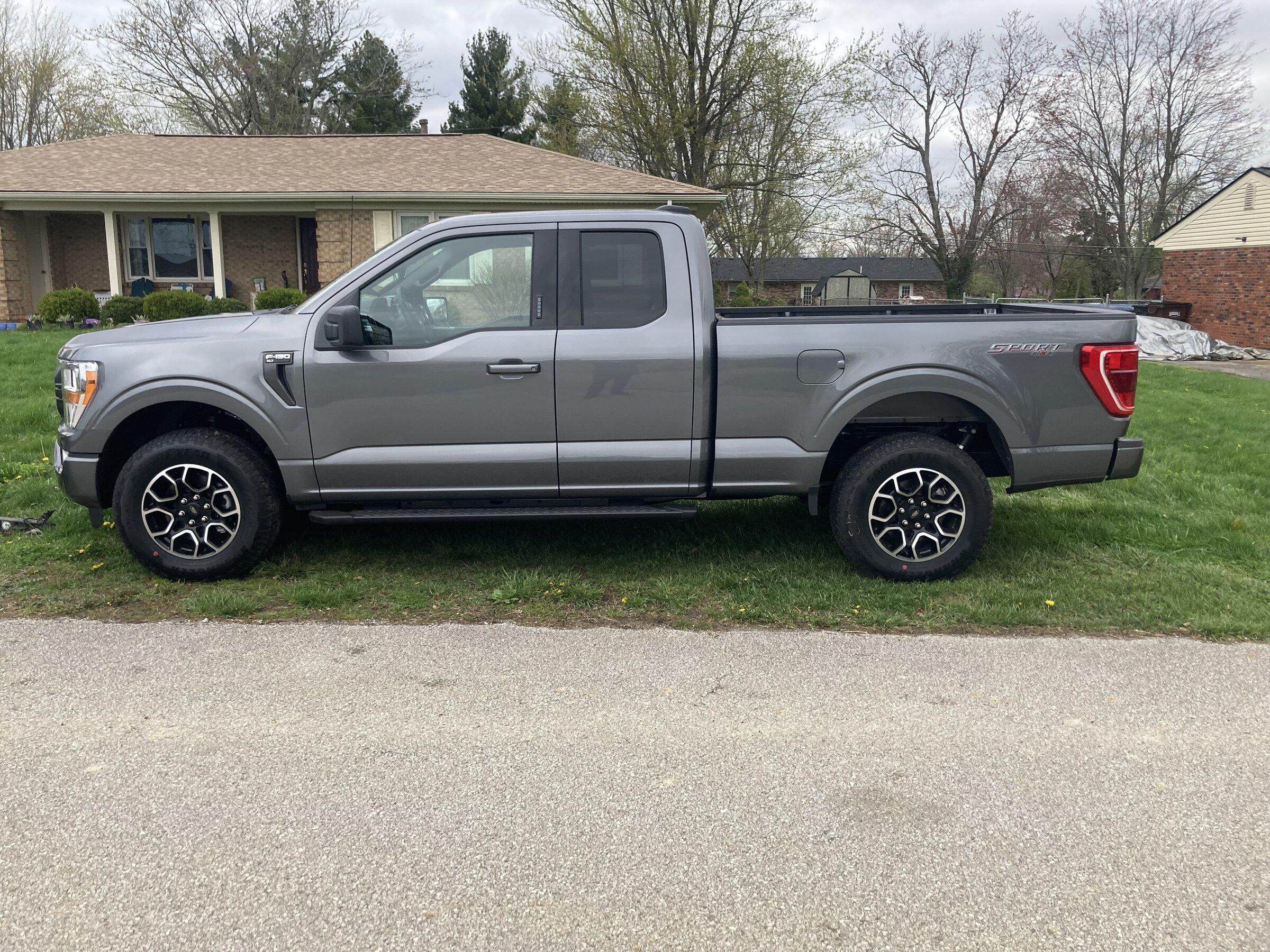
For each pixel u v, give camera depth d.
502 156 20.80
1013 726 3.54
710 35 30.12
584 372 4.86
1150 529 6.21
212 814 2.88
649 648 4.27
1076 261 48.75
